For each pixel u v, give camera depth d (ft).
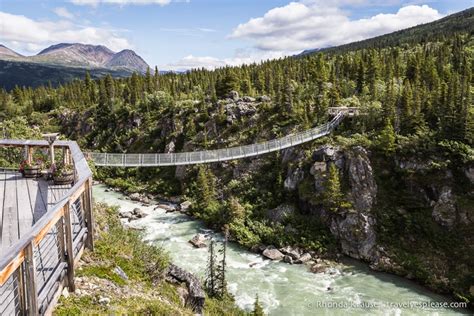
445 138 135.54
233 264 112.68
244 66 358.23
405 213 128.88
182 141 231.71
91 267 31.42
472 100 152.35
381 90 213.87
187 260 109.40
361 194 135.74
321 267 113.80
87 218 33.06
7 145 50.11
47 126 346.54
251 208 153.58
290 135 171.83
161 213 162.91
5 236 29.14
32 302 19.12
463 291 99.71
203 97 261.44
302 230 133.90
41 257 26.76
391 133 140.87
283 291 95.76
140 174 215.51
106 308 26.50
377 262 116.37
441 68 256.93
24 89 476.54
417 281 106.73
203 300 42.98
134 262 38.34
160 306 30.58
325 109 187.32
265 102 217.56
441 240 119.55
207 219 148.05
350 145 148.66
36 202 38.17
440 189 127.75
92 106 342.85
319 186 142.82
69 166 46.98
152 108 287.07
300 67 321.11
